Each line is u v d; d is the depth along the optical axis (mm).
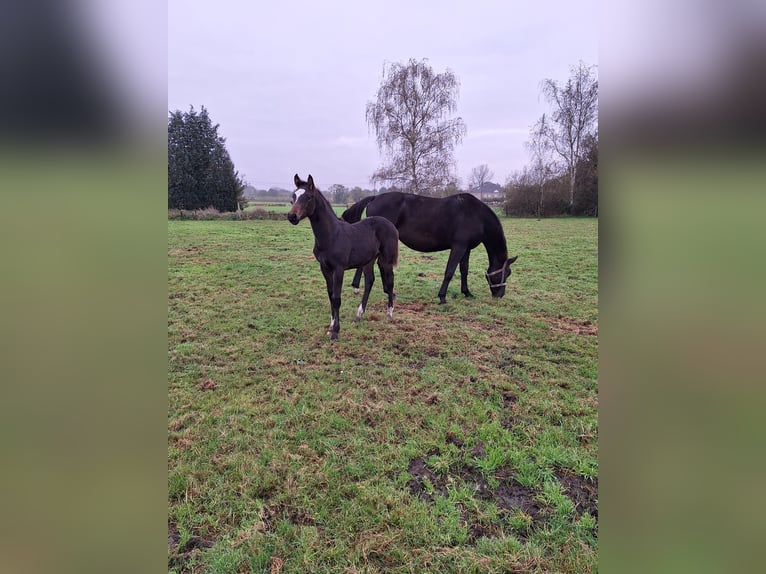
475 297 5406
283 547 1549
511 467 2031
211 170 16500
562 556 1508
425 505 1761
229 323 4184
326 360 3305
